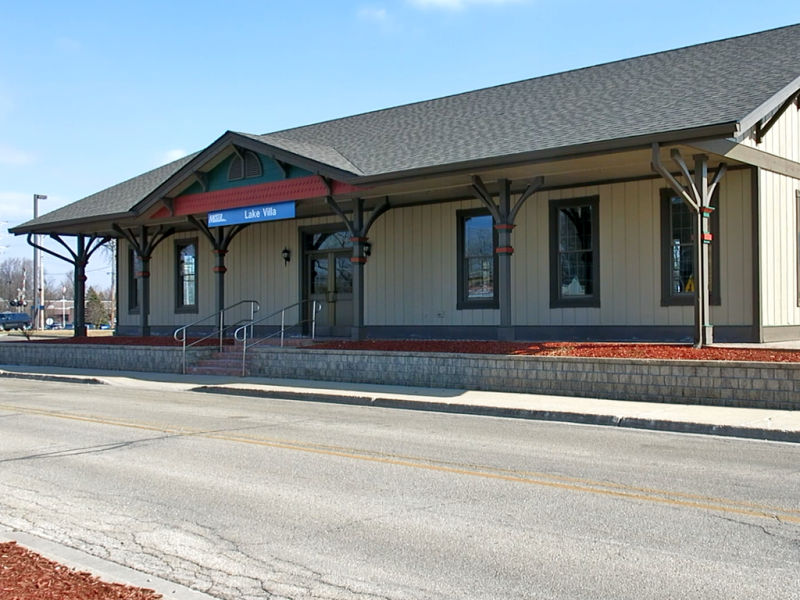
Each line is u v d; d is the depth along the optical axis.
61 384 19.47
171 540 6.07
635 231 18.47
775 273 17.50
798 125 18.78
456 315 21.23
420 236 21.94
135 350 21.81
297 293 24.72
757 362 12.30
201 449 9.84
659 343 16.83
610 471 8.30
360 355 17.17
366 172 18.38
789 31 19.05
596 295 18.94
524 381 14.77
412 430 11.29
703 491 7.38
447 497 7.26
